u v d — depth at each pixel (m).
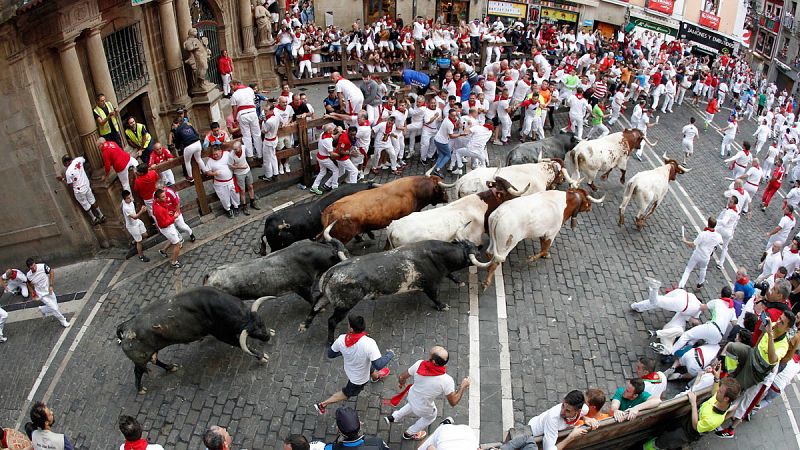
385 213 12.36
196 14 19.84
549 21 39.41
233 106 15.70
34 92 11.95
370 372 8.89
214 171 13.91
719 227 13.73
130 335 9.34
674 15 42.47
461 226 11.82
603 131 20.09
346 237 12.17
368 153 17.05
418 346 10.65
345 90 16.14
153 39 16.66
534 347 10.78
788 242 17.56
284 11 26.50
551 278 12.68
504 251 11.88
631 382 8.41
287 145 16.75
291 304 11.65
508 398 9.72
